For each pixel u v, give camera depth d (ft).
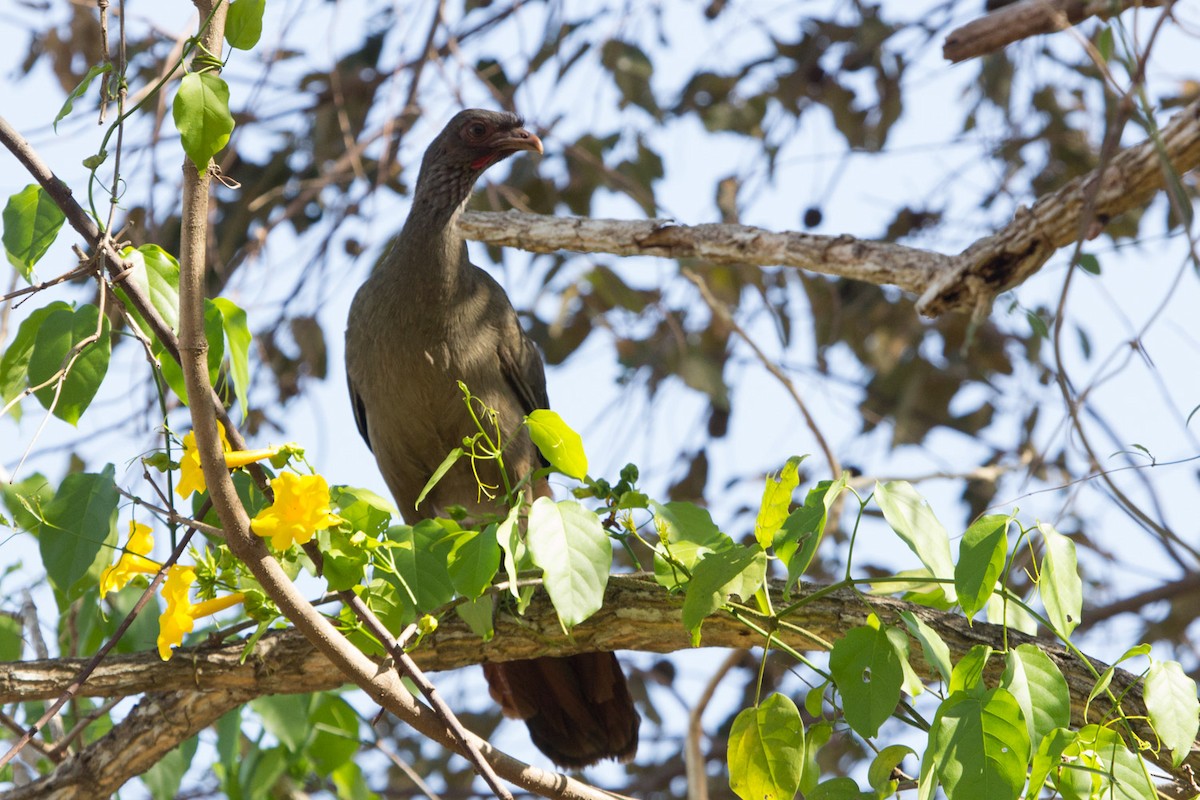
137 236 37.17
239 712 26.86
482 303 32.37
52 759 26.30
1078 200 25.26
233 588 21.26
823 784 19.39
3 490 21.17
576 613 18.29
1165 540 20.56
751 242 29.91
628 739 29.19
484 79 42.52
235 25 17.80
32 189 19.80
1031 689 18.11
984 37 25.67
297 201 38.60
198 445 17.94
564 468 20.67
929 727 19.02
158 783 26.48
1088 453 21.38
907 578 19.43
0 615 26.84
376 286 32.14
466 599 21.89
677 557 20.48
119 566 20.92
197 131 17.02
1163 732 18.06
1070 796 18.33
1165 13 20.86
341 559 19.43
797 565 18.57
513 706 29.14
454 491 33.17
